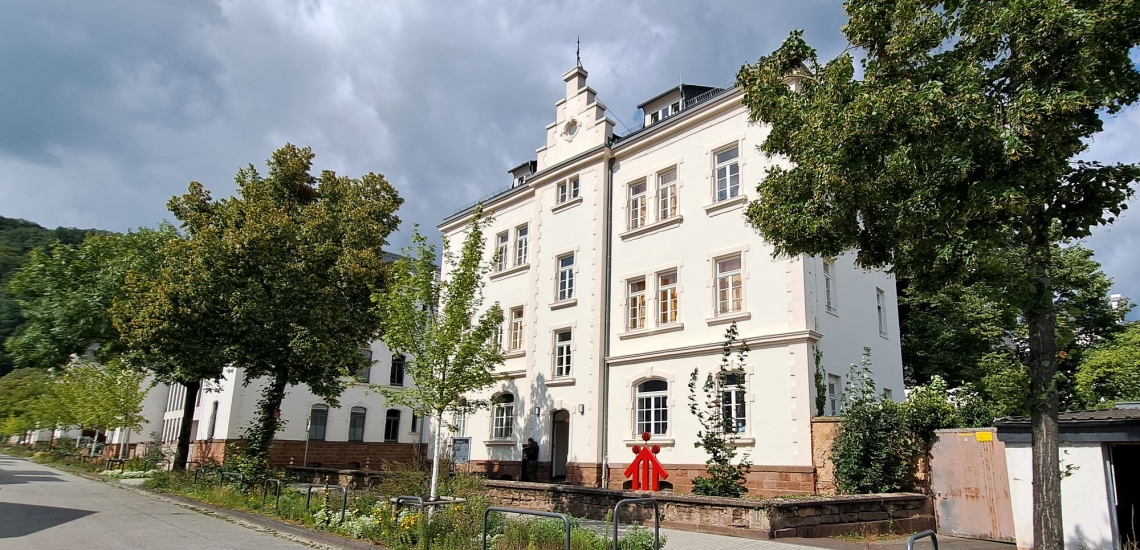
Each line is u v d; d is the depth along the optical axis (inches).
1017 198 283.1
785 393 644.7
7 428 2417.6
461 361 512.1
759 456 651.5
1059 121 291.6
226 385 1337.4
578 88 962.7
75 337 1079.6
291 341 781.9
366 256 836.0
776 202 409.7
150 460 1266.0
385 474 620.7
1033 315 315.0
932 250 337.1
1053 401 304.3
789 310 662.5
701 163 777.6
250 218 789.9
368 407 1439.5
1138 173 301.1
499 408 965.8
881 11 370.3
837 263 749.9
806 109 389.7
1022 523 427.2
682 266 768.9
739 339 685.9
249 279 778.8
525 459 868.0
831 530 475.5
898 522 510.0
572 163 920.3
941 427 550.0
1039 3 290.0
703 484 595.8
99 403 1375.5
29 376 2556.6
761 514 454.3
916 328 1016.2
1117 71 297.7
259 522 560.1
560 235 925.2
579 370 845.8
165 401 1862.7
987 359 867.4
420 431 1509.6
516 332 990.4
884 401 576.1
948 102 307.9
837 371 698.8
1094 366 845.2
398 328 528.7
